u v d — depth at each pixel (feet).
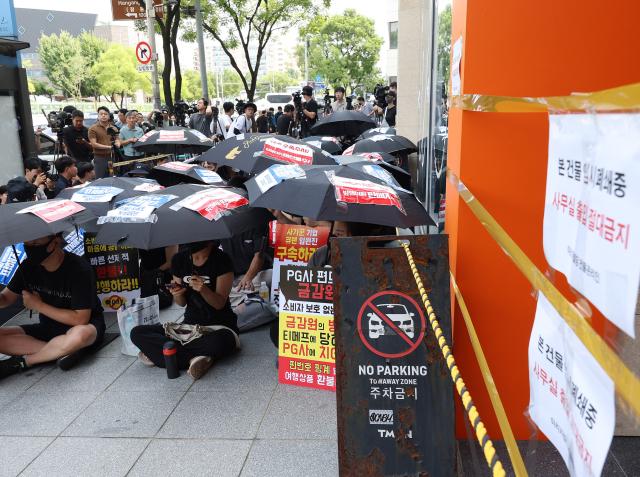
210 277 14.26
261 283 17.25
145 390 13.15
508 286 8.96
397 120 35.32
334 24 185.78
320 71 193.06
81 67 187.73
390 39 94.07
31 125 33.04
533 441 7.47
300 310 12.77
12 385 13.65
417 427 8.25
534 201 8.62
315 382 12.85
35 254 14.37
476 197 8.73
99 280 18.06
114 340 16.19
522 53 8.16
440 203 19.74
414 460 8.28
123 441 11.08
